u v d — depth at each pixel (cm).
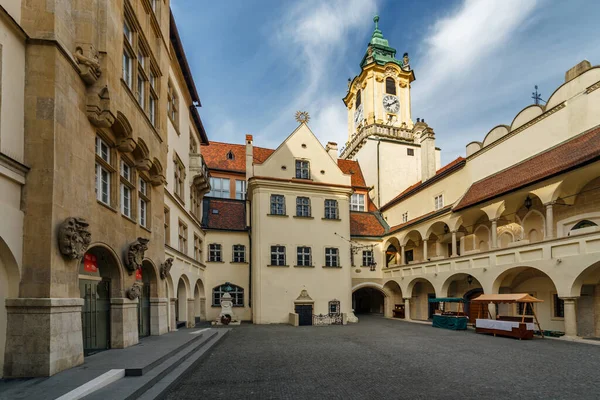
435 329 2367
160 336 1480
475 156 2722
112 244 1113
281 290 2825
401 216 3681
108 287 1148
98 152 1067
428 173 3578
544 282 2198
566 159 1872
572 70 2066
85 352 1011
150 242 1467
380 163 4350
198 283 2753
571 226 2052
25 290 771
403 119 4756
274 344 1669
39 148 812
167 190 1778
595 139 1792
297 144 3108
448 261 2595
